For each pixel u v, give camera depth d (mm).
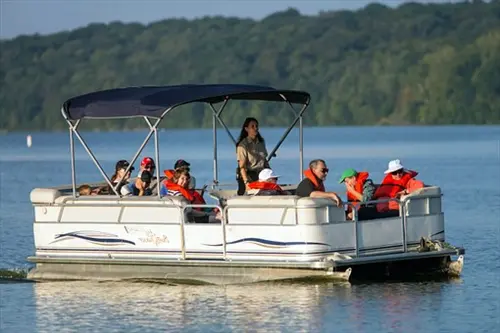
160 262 40375
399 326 34312
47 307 38188
